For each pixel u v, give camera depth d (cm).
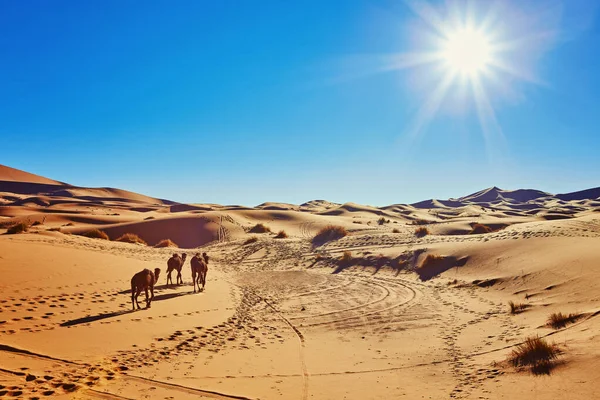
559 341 834
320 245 3164
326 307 1532
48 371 713
